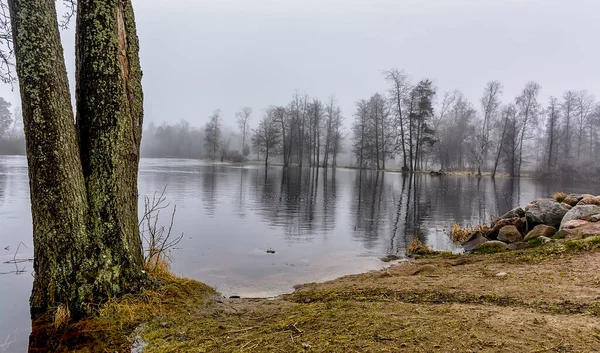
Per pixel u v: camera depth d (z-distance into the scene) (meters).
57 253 3.91
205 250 8.88
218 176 34.06
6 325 4.09
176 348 3.13
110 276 4.09
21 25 3.84
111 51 4.22
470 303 3.97
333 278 6.96
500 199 22.17
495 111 50.22
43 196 3.88
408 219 14.81
